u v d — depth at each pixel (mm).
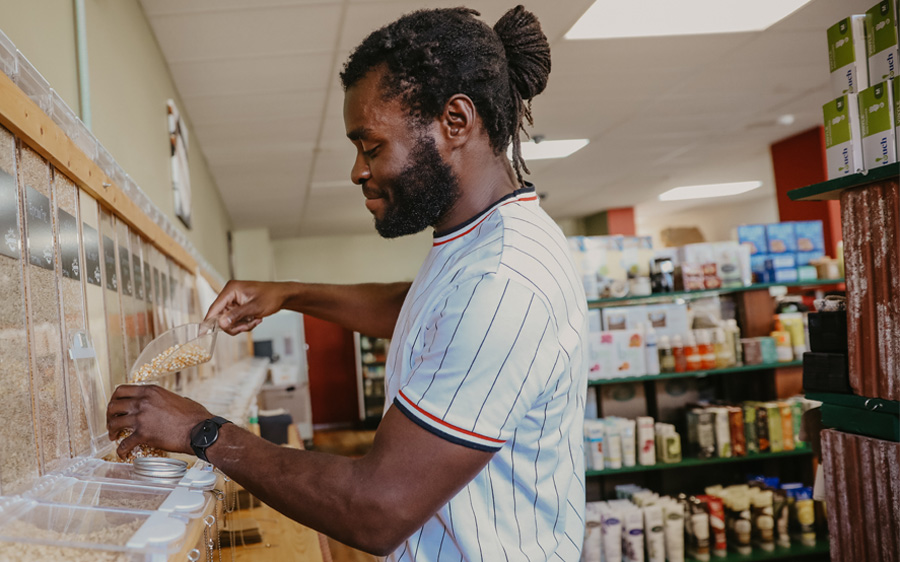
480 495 895
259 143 5625
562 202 10031
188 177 4395
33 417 998
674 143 6809
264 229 10203
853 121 1680
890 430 1621
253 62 3918
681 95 5246
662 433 3660
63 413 1140
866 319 1684
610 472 3584
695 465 3949
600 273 3779
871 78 1706
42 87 1200
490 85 922
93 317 1426
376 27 3570
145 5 3064
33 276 1081
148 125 3010
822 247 4121
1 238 953
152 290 2229
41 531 736
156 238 2250
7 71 1033
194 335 1344
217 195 7266
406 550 939
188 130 4797
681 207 11141
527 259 856
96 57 2076
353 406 10750
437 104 892
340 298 1468
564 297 888
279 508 839
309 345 10719
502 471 896
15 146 1047
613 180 8523
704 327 3947
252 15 3326
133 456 1076
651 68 4586
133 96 2676
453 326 822
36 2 1532
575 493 1002
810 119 6230
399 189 922
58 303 1198
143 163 2830
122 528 745
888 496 1619
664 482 3922
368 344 10531
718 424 3670
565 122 5766
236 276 10047
